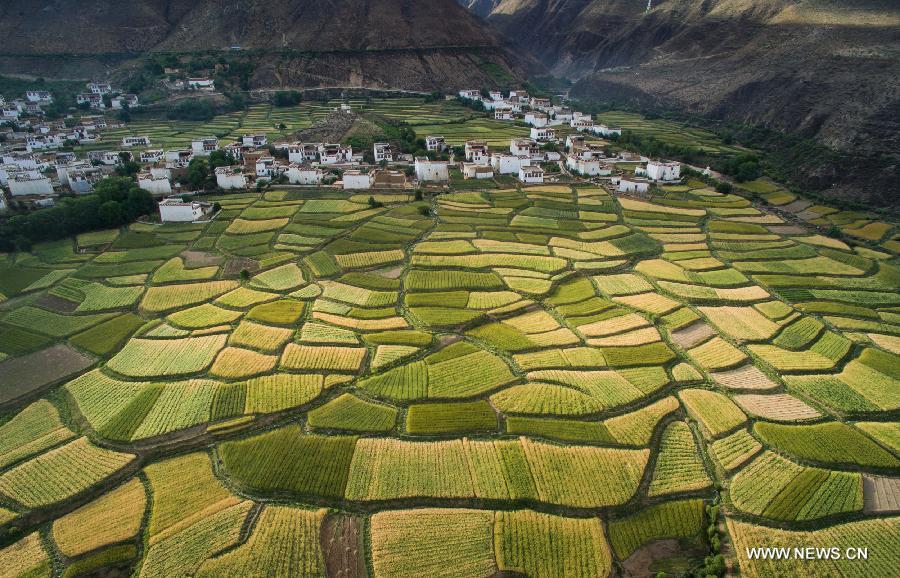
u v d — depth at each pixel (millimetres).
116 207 165500
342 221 168125
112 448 82625
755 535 68375
